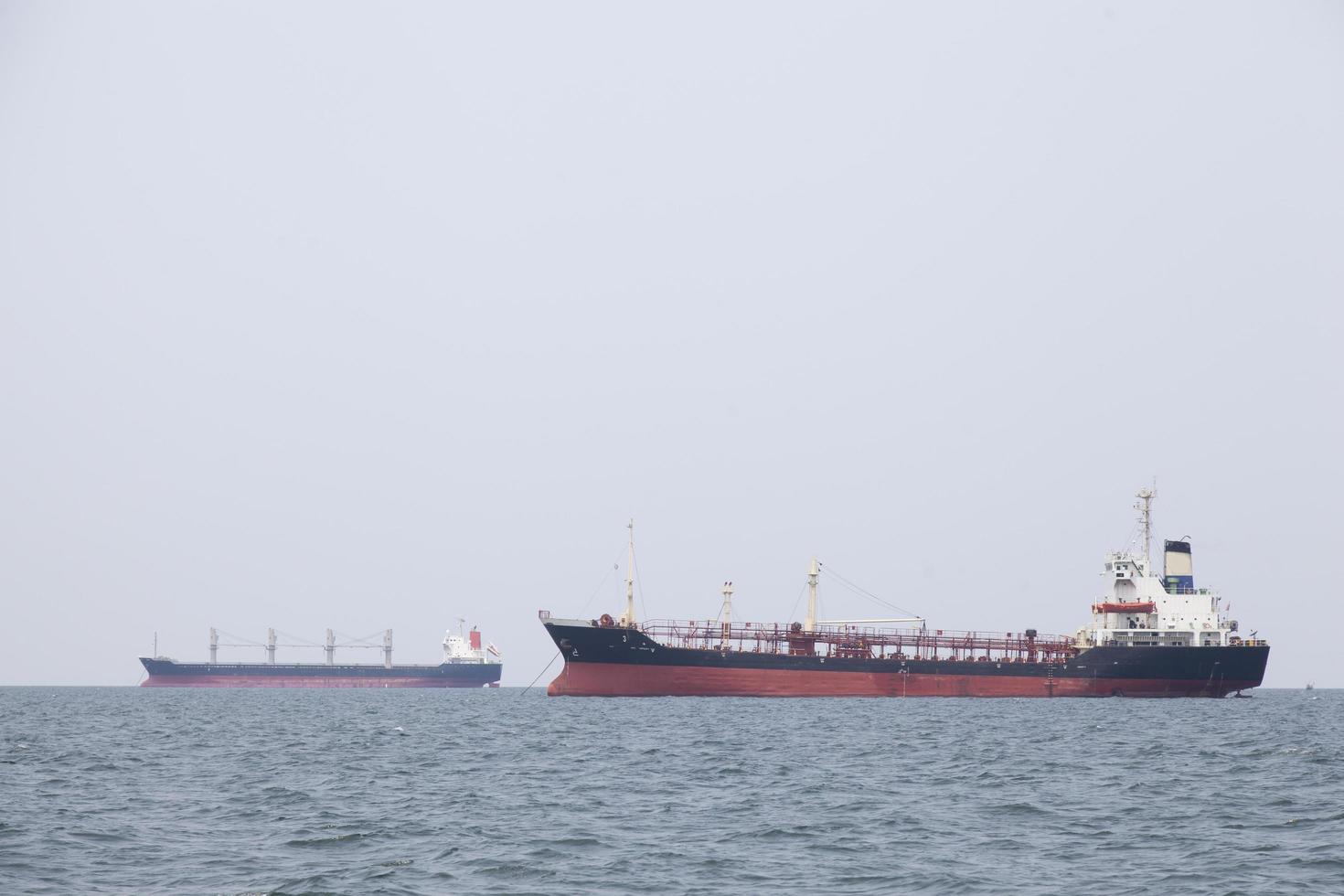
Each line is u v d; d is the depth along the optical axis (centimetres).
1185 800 18150
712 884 12394
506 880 12538
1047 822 16175
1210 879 12506
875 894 11975
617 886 12306
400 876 12725
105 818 16462
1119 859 13625
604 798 18612
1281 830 15275
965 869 13112
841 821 16250
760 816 16662
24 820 16175
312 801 18300
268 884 12338
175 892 11969
